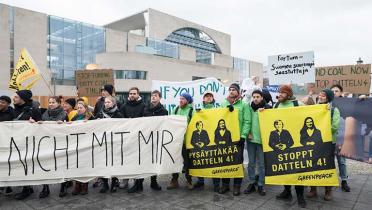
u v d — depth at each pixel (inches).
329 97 195.8
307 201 195.9
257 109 205.2
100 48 1581.0
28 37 1304.1
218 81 313.0
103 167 207.0
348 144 195.5
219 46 2578.7
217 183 216.1
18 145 196.2
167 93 306.8
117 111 223.9
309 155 188.5
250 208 183.9
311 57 283.9
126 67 1464.1
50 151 200.2
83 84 355.6
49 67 1380.4
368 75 274.2
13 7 1263.5
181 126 213.2
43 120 221.5
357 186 225.8
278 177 191.0
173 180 223.5
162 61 1604.3
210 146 209.8
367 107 187.2
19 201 196.9
